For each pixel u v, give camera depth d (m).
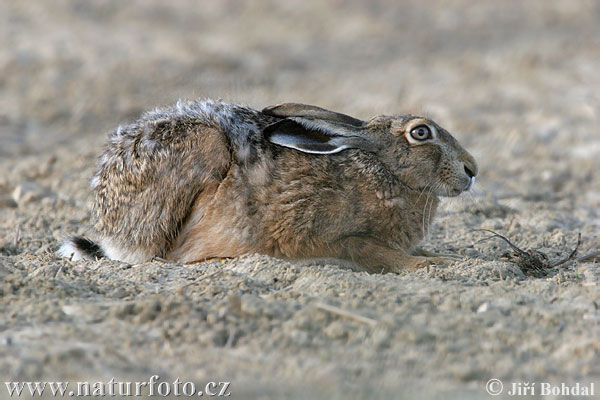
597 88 47.97
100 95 45.38
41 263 20.58
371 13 73.00
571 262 22.22
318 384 13.63
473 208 28.72
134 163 21.00
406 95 46.19
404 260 21.50
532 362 14.80
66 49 55.84
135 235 21.39
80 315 16.61
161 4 73.25
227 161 21.00
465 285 19.14
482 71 53.25
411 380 13.97
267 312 16.55
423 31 66.62
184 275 19.72
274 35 64.38
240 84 47.50
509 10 72.12
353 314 16.33
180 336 15.67
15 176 32.50
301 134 21.48
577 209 30.27
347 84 50.12
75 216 27.42
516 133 39.56
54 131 40.69
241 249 21.12
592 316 16.92
